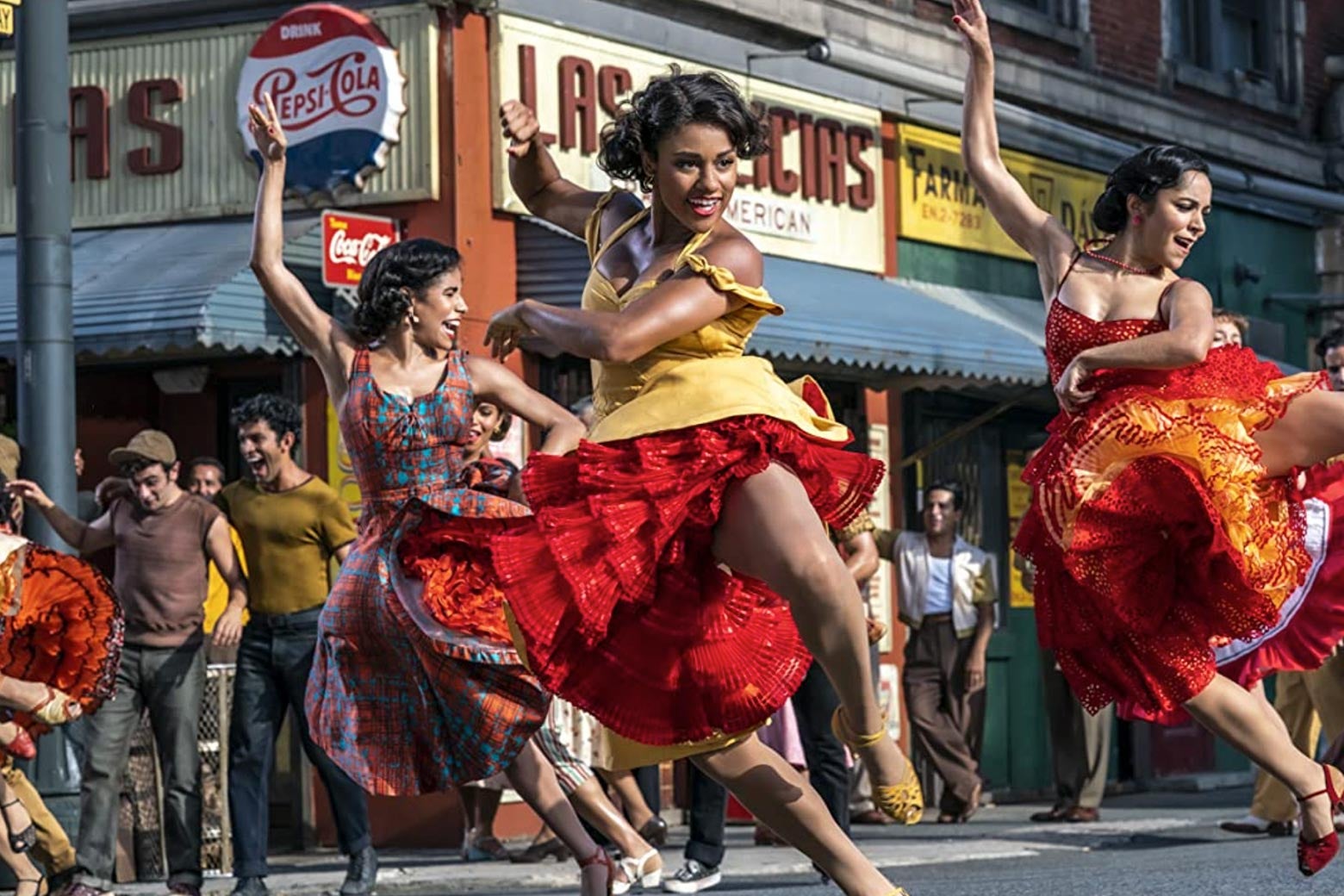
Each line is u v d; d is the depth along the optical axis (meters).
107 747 10.62
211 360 14.44
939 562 15.29
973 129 6.81
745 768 5.59
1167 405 6.44
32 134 11.17
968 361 15.41
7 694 8.75
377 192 13.95
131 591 10.68
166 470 10.70
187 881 10.64
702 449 5.27
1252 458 6.41
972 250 18.12
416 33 13.88
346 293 13.55
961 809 15.23
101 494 10.95
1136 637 6.58
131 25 14.62
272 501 10.74
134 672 10.64
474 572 7.28
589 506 5.36
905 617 15.34
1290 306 22.44
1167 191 6.46
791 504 5.27
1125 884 9.68
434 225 13.83
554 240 13.98
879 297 15.95
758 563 5.29
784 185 15.98
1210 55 21.66
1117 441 6.40
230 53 14.37
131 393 14.68
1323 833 6.66
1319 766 6.66
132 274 13.46
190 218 14.44
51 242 11.13
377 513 7.52
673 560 5.36
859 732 5.39
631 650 5.51
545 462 5.48
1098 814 15.18
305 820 13.80
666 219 5.50
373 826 13.70
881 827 14.77
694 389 5.35
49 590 8.80
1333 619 7.98
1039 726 18.19
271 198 7.81
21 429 11.16
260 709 10.67
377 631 7.31
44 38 11.18
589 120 14.50
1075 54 19.38
